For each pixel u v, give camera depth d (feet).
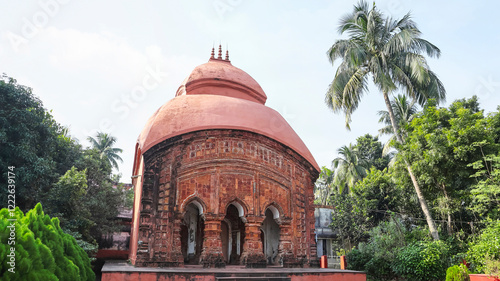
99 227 52.95
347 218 68.49
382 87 48.08
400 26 51.72
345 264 45.78
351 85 49.98
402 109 66.03
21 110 42.01
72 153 54.13
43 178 44.68
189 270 28.71
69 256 26.20
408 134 50.96
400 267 44.57
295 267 37.68
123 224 60.13
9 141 41.42
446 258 42.68
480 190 39.73
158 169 34.22
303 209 40.93
